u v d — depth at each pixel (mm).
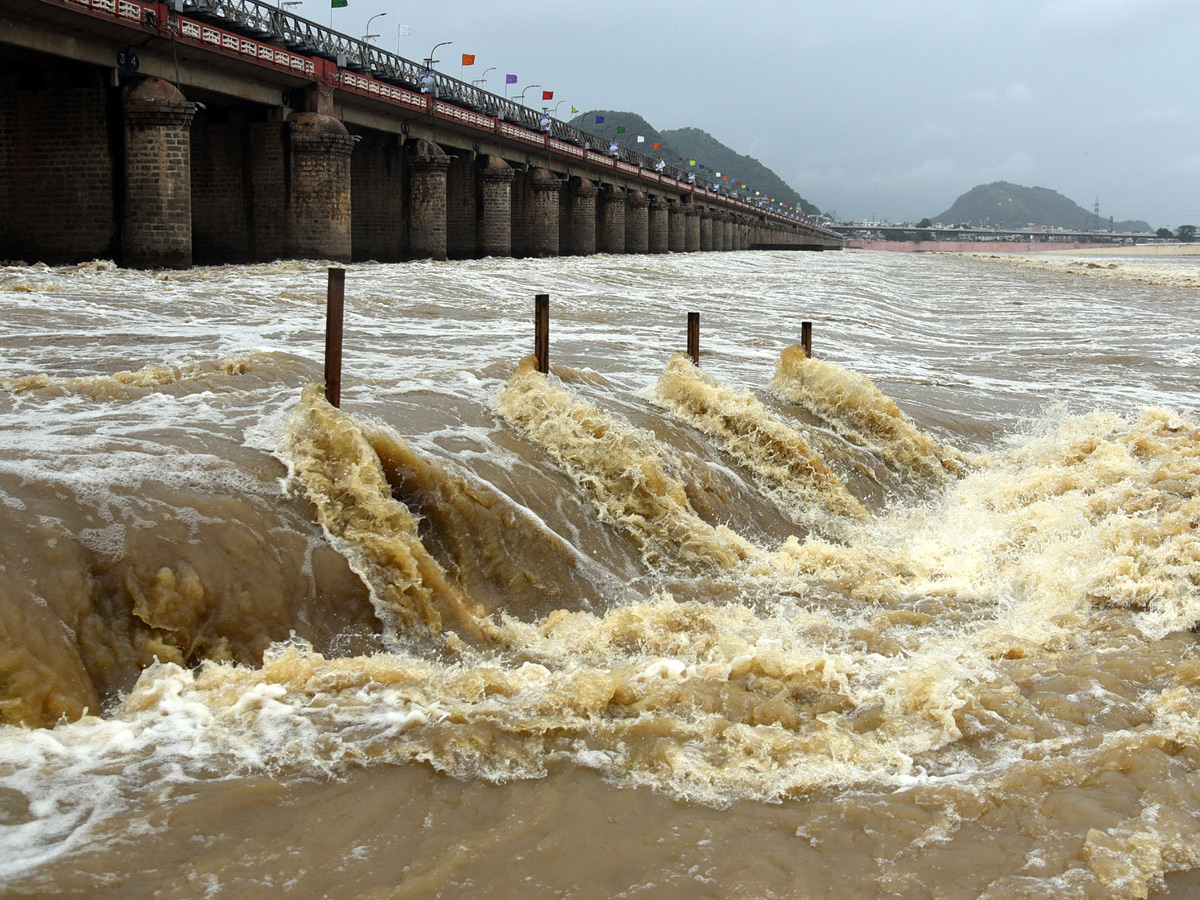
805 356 13469
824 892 3941
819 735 5211
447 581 7031
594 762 4922
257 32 38719
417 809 4441
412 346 15656
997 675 6012
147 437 7543
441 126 54031
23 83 33438
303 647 6133
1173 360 21609
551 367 11930
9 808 4242
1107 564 7875
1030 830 4391
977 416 14477
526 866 4062
